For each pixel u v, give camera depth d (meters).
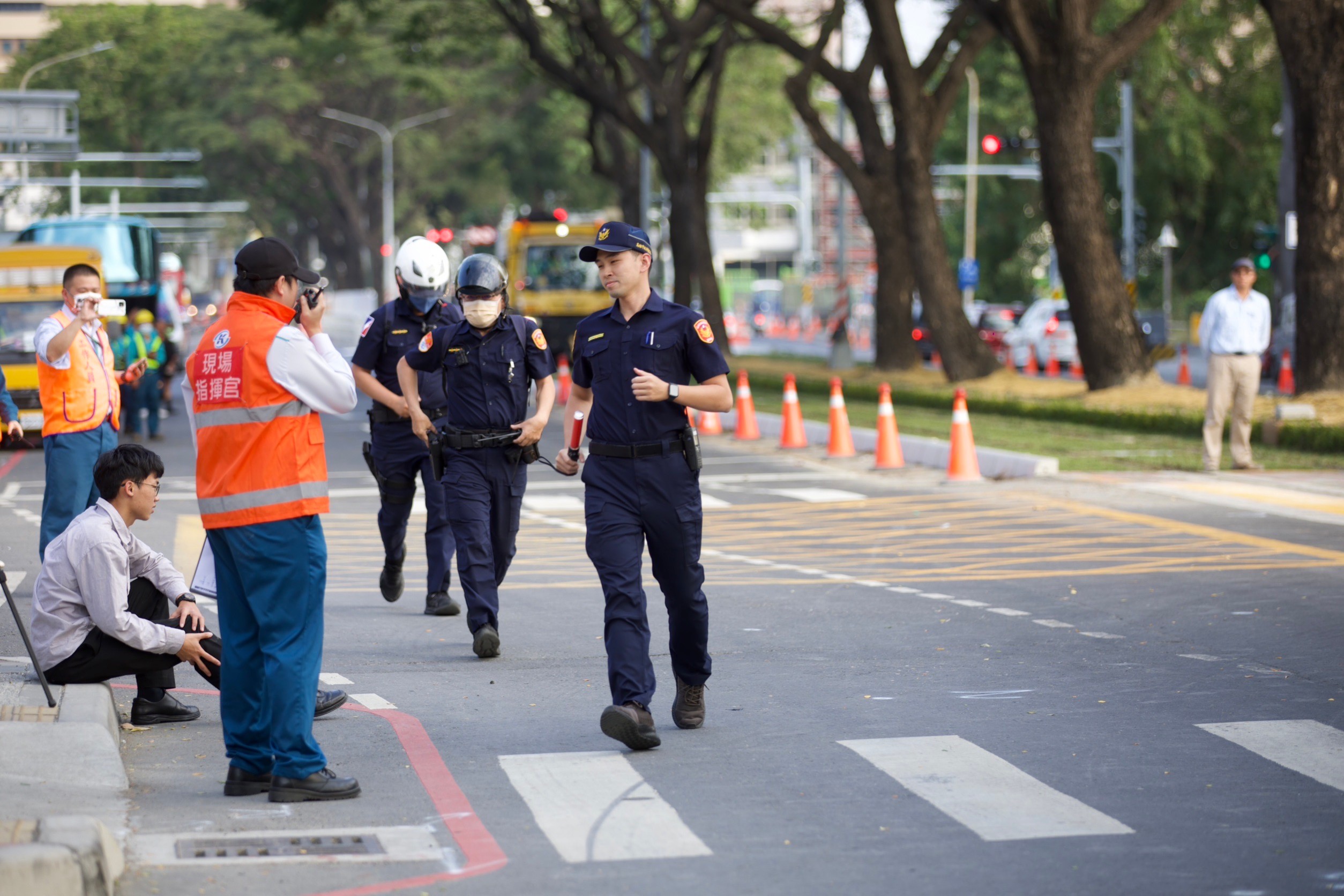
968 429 33.19
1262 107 84.88
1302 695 14.55
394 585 19.91
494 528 17.09
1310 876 9.73
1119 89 85.50
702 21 69.88
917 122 53.75
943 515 28.17
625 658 12.83
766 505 30.19
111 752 11.91
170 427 52.41
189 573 22.11
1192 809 11.11
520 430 16.89
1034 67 44.88
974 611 19.12
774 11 71.81
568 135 135.00
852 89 61.06
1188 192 90.25
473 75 135.62
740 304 193.38
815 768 12.21
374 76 135.25
